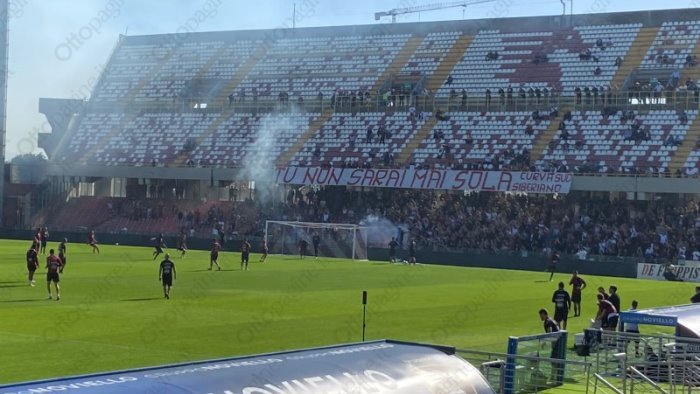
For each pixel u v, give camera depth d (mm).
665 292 53594
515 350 24422
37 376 23203
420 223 78812
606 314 32844
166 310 37031
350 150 86750
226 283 49688
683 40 85188
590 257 68625
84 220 90125
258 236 81750
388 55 95562
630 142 78000
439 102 88188
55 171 92562
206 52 103125
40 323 32344
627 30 88188
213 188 89312
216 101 96875
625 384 23531
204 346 28672
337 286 50156
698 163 73812
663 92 80250
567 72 86500
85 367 24625
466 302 44281
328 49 98438
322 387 12977
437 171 78375
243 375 12680
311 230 78250
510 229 75500
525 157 79625
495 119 85000
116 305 38094
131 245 82000
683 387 24438
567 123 81938
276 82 96875
